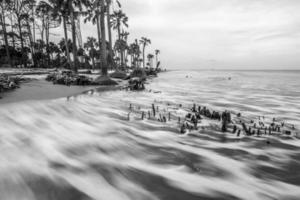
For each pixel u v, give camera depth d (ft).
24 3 106.11
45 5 93.09
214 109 27.14
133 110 23.91
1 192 7.45
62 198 7.36
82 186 8.23
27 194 7.47
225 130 16.93
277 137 15.60
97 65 207.21
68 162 10.28
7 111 18.57
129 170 9.90
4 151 10.82
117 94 36.81
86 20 87.20
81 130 15.39
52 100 25.00
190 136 15.46
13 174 8.66
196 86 63.00
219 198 8.02
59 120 17.42
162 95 39.17
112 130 15.87
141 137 14.79
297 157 12.10
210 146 13.58
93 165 10.18
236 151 12.81
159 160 11.23
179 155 11.98
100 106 24.94
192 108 25.77
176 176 9.55
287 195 8.34
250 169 10.57
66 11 69.97
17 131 13.96
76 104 24.30
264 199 8.04
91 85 48.03
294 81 94.38
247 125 19.36
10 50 125.08
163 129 16.90
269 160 11.65
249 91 49.32
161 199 7.77
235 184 9.11
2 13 101.76
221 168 10.55
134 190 8.25
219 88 57.11
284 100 35.55
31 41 115.75
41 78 49.90
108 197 7.65
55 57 180.55
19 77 43.06
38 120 16.80
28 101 23.41
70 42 159.63
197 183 9.04
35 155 10.72
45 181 8.34
